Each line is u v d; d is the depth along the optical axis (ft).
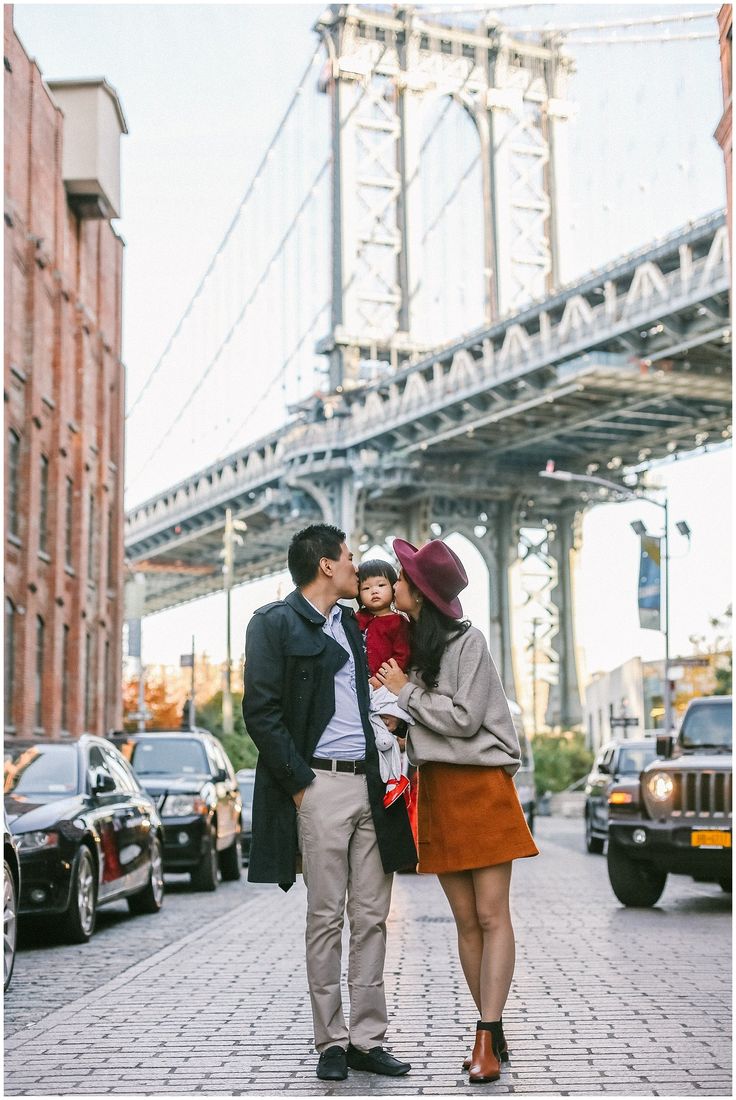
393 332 255.50
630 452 267.59
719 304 169.27
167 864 54.39
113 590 124.57
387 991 25.96
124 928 40.98
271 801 18.94
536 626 295.89
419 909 45.14
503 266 261.85
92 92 110.11
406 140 260.62
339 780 18.83
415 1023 22.33
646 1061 18.89
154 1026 22.27
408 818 19.10
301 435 253.24
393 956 31.83
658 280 172.76
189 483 297.33
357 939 18.98
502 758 18.60
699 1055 19.30
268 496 266.77
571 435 253.03
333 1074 18.08
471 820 18.61
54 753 40.01
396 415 233.14
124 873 41.19
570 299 191.21
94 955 34.24
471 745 18.52
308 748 18.86
